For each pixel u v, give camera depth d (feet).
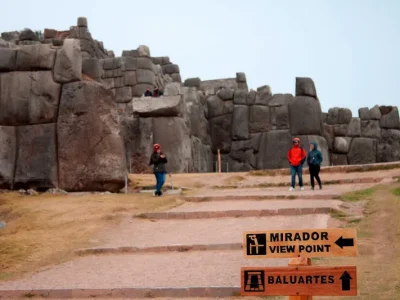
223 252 40.63
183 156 85.66
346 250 22.68
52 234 45.98
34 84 63.72
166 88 88.43
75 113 62.75
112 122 63.87
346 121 115.03
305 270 22.57
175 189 64.75
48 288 33.94
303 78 102.73
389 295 28.91
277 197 57.77
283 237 23.20
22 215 51.80
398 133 117.39
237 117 105.50
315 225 45.75
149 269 37.19
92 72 86.79
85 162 62.44
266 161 102.32
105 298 32.73
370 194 55.83
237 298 31.40
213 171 105.40
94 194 61.77
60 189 62.34
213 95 109.29
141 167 84.64
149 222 50.47
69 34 116.37
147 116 86.22
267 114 103.96
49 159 62.64
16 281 35.91
